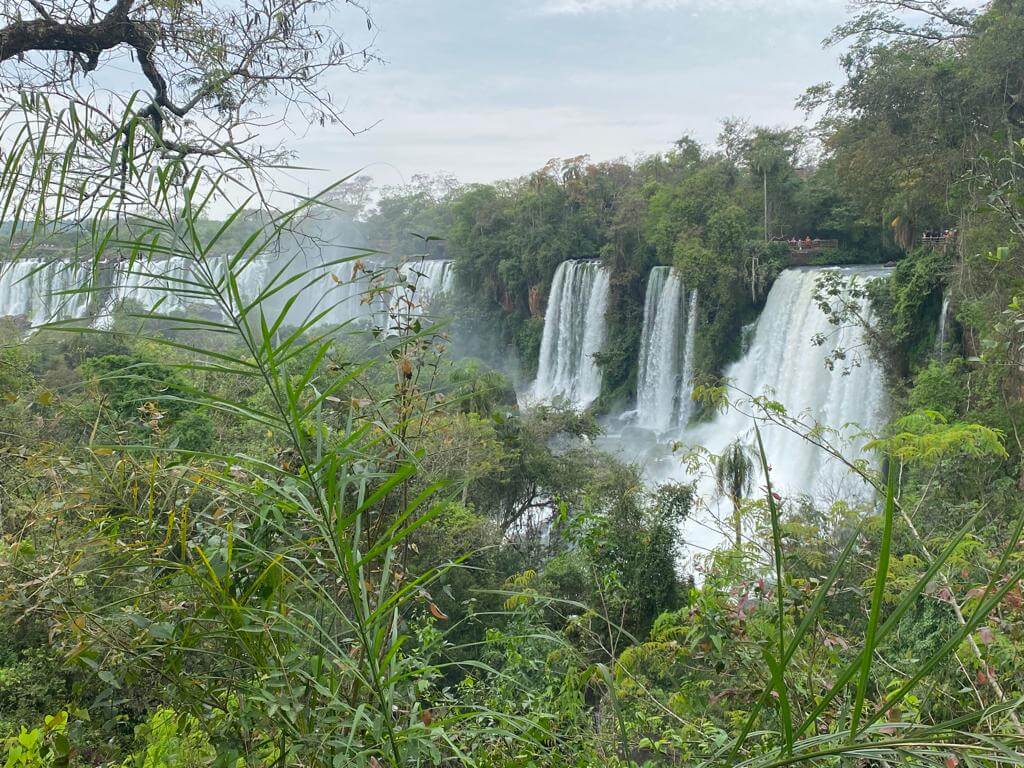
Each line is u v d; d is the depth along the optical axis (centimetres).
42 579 221
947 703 288
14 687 337
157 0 481
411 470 168
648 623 1484
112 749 261
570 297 5616
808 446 3184
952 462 1077
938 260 2864
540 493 2514
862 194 3034
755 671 320
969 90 2378
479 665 224
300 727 204
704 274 4425
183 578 241
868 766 168
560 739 281
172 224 186
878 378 3088
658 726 392
